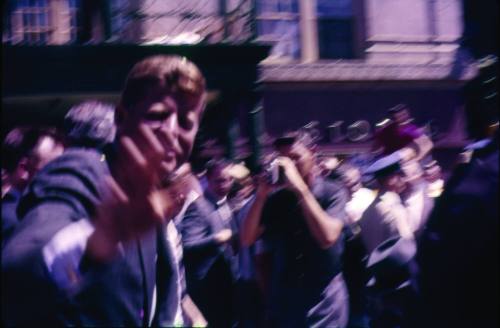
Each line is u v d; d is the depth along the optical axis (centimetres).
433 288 178
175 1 872
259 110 774
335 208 428
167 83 156
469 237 172
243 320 516
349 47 1084
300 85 1012
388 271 342
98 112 190
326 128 1016
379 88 1040
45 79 713
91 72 721
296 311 420
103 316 157
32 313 141
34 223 143
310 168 430
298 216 416
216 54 751
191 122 161
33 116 800
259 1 1036
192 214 500
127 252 162
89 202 149
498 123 202
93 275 154
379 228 474
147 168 141
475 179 176
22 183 363
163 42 781
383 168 476
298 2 1057
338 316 421
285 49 1050
